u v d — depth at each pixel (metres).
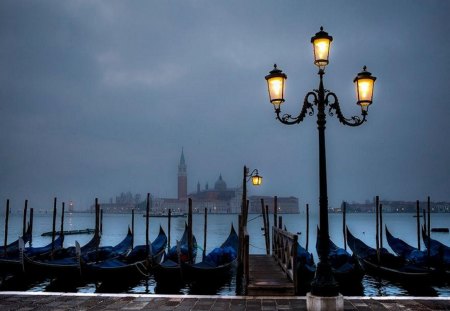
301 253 18.05
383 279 18.84
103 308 8.10
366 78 7.46
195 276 17.64
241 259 18.55
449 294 17.12
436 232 70.38
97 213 22.34
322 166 7.58
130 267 18.41
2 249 24.42
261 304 8.40
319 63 7.42
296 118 7.73
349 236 24.39
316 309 7.29
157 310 7.96
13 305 8.31
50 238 58.84
